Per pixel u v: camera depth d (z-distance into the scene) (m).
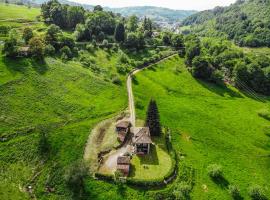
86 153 105.38
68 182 93.19
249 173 113.62
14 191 90.31
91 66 170.00
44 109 123.00
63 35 185.88
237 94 191.38
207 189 100.00
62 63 158.38
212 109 162.25
